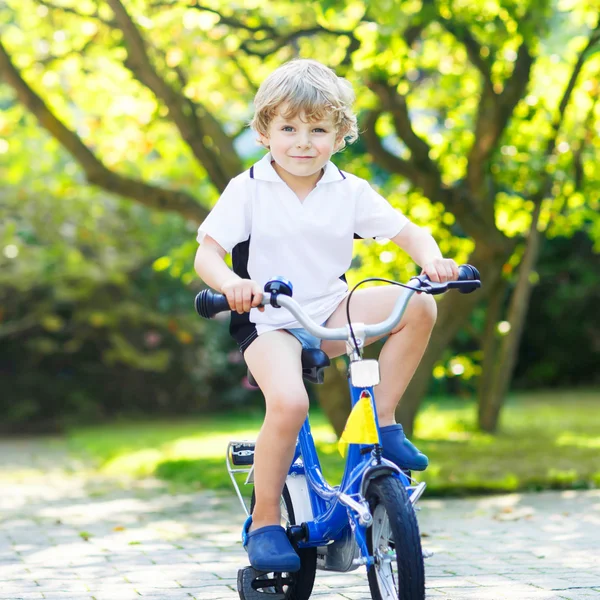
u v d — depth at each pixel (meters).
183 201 11.70
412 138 11.39
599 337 23.91
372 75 9.96
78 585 4.95
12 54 12.30
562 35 13.57
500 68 11.99
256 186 3.75
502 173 12.30
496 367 13.60
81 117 14.87
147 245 19.28
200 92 11.48
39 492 9.44
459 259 13.20
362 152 12.98
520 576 4.93
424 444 11.71
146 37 10.57
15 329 18.36
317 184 3.77
